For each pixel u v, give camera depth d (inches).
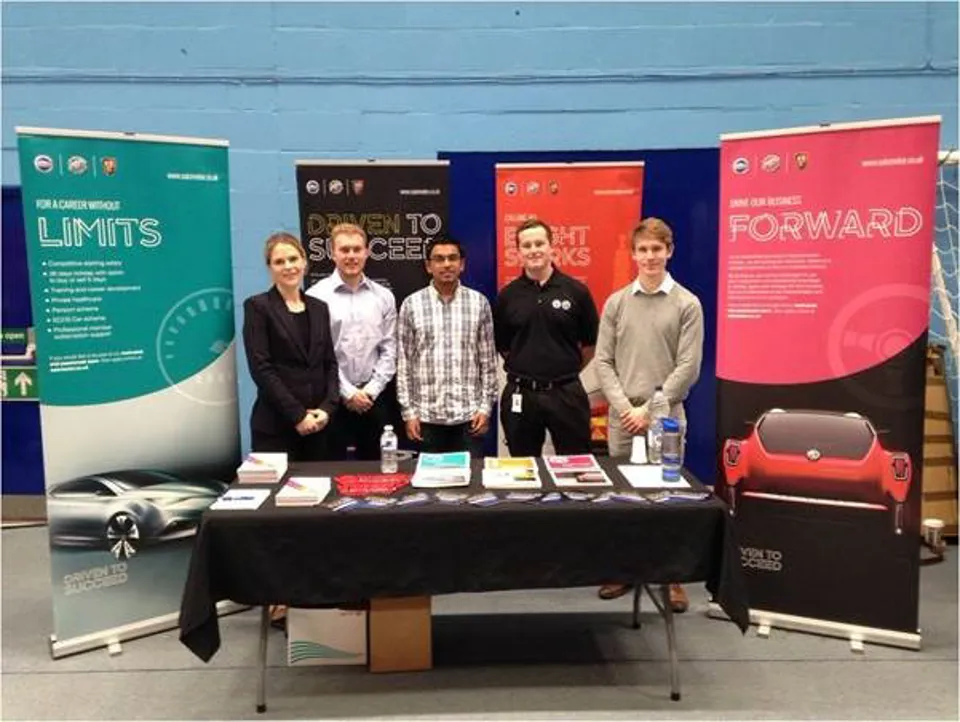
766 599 115.0
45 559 145.3
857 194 104.2
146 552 115.1
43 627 117.8
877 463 106.9
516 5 161.8
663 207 158.2
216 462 121.6
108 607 112.3
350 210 139.4
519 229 129.9
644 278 117.5
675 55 162.1
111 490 111.8
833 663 103.8
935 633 112.5
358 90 165.3
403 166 138.8
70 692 98.6
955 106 160.7
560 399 127.0
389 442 108.3
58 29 163.2
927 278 102.4
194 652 88.1
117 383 111.7
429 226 140.4
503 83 164.4
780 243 109.0
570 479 101.7
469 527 90.5
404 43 163.6
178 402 117.3
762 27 160.2
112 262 109.9
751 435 113.3
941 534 143.1
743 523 115.0
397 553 90.4
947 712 91.7
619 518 91.0
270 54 164.4
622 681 99.6
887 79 160.6
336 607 103.2
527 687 98.2
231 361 123.2
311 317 118.2
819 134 105.0
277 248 115.4
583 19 161.8
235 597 89.8
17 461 165.2
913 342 103.8
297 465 109.6
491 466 107.6
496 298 137.8
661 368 118.3
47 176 103.7
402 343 130.0
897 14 158.6
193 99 165.9
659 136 165.0
